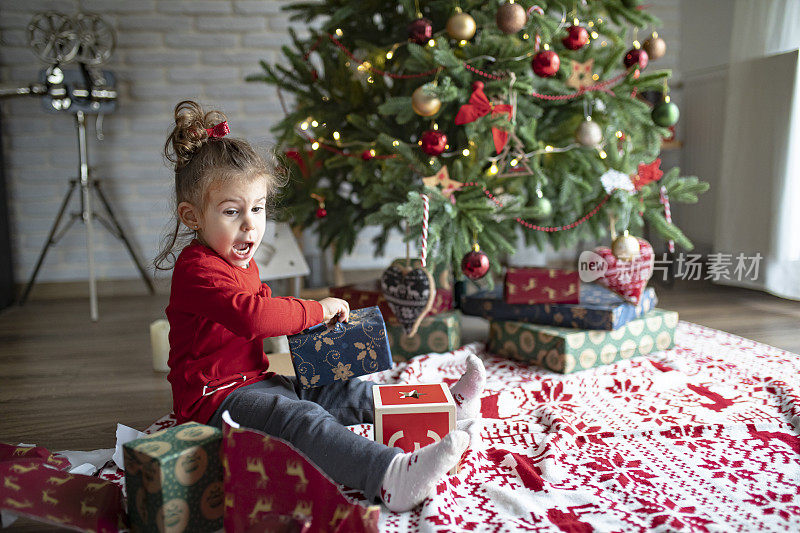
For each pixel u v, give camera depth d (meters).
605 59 1.99
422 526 0.98
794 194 2.37
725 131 2.67
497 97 1.86
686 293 2.67
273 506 0.96
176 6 2.92
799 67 2.29
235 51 3.00
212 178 1.17
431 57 1.78
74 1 2.81
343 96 2.08
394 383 1.63
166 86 2.97
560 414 1.39
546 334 1.70
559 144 2.00
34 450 1.18
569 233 2.06
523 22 1.69
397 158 1.86
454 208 1.76
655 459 1.22
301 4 2.15
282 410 1.11
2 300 2.71
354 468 1.04
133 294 3.01
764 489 1.09
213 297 1.14
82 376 1.84
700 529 0.96
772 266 2.49
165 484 0.92
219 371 1.20
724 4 2.96
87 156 2.64
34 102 2.85
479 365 1.25
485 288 2.12
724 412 1.42
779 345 1.95
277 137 2.21
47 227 2.93
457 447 1.00
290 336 1.27
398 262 1.77
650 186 2.01
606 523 0.99
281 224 2.39
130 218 3.00
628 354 1.78
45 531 1.04
